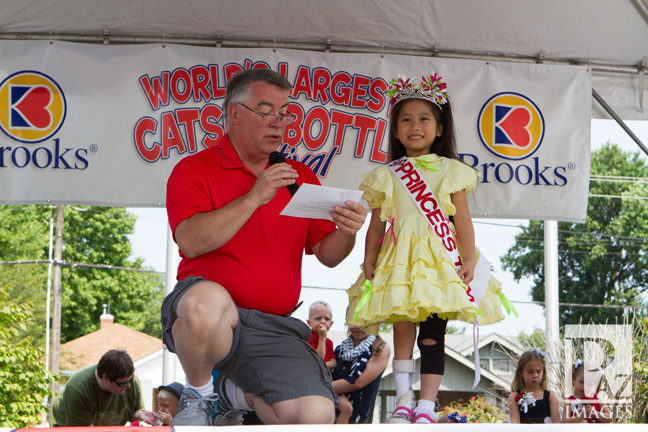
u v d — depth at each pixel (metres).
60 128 5.01
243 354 3.12
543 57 5.29
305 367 3.13
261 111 3.38
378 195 3.81
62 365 25.19
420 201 3.66
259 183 3.07
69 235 27.91
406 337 3.63
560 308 29.91
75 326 27.44
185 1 4.79
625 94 5.42
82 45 5.05
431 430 2.30
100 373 5.11
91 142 5.02
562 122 5.23
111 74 5.05
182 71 5.07
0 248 26.50
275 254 3.33
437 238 3.58
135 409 5.43
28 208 27.44
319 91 5.12
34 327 25.55
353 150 5.11
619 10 4.84
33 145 5.00
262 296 3.27
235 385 3.23
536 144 5.21
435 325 3.57
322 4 4.83
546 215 5.18
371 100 5.14
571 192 5.20
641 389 6.86
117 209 28.80
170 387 5.22
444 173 3.76
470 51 5.25
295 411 3.05
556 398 5.98
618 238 30.11
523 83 5.25
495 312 3.73
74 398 5.21
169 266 6.16
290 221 3.39
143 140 5.03
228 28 5.05
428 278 3.46
